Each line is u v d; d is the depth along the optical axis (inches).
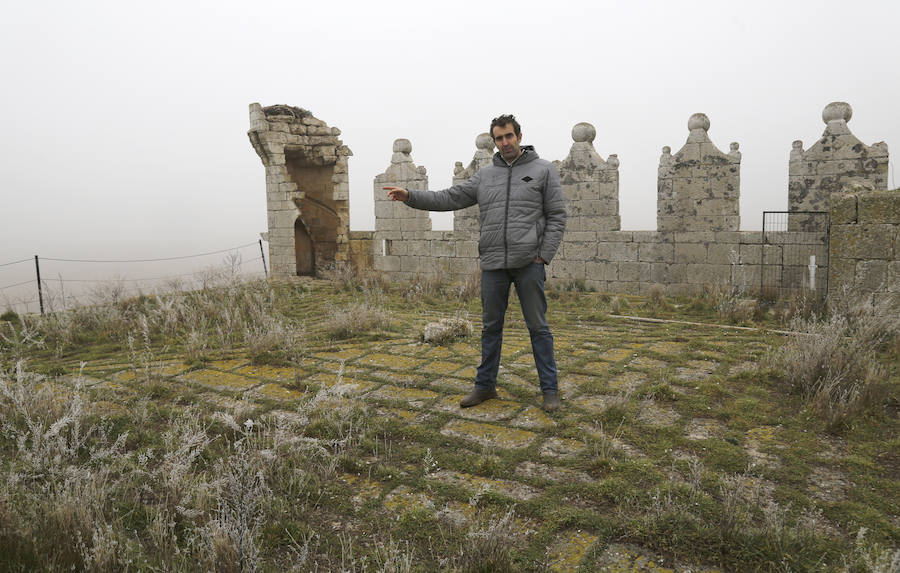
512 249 171.9
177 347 281.4
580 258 509.4
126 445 151.9
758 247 440.1
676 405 176.4
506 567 96.7
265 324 299.7
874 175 426.6
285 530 110.6
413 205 181.5
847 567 92.4
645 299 449.7
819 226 430.6
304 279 617.6
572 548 104.7
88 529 102.0
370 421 166.9
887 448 141.3
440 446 151.4
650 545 104.0
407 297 448.1
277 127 625.9
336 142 665.6
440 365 230.2
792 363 193.3
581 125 497.4
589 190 499.2
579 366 225.3
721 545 101.7
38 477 125.6
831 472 130.7
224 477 121.5
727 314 342.0
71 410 151.0
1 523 99.0
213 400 191.9
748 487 124.3
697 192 458.6
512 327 309.7
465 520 113.3
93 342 315.3
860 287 300.0
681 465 135.7
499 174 176.1
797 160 468.4
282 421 149.6
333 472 135.4
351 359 242.8
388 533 111.4
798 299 354.6
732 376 200.5
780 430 154.7
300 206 683.4
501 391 195.2
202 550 98.8
